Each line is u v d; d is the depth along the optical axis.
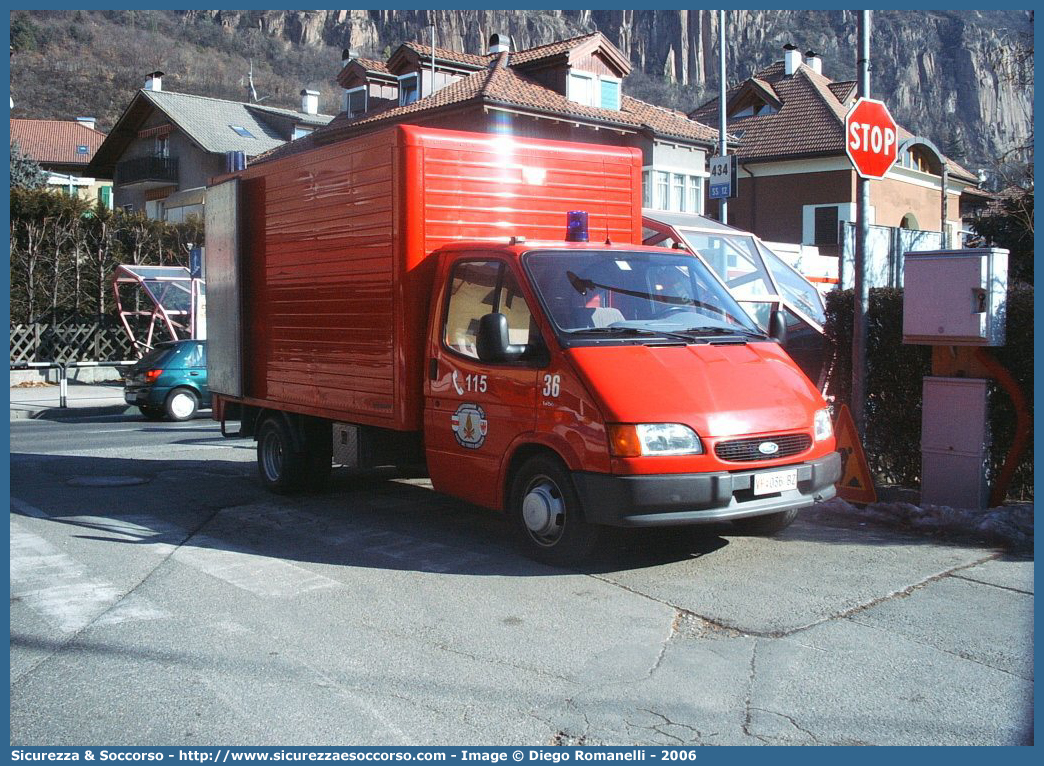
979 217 13.74
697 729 4.07
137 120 48.03
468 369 6.87
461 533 7.54
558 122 31.12
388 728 4.12
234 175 9.60
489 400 6.70
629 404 5.89
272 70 124.31
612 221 8.47
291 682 4.62
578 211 7.73
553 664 4.77
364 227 7.66
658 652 4.90
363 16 155.75
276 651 5.03
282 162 8.84
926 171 40.66
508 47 36.88
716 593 5.82
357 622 5.45
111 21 115.62
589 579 6.15
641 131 32.59
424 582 6.19
